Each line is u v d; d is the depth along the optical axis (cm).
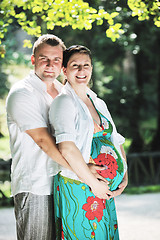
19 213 437
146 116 2025
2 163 1319
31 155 431
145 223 808
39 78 447
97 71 1867
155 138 1628
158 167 1429
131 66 2233
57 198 427
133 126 1820
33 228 432
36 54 445
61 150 406
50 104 444
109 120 449
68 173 418
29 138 432
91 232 418
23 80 444
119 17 1399
